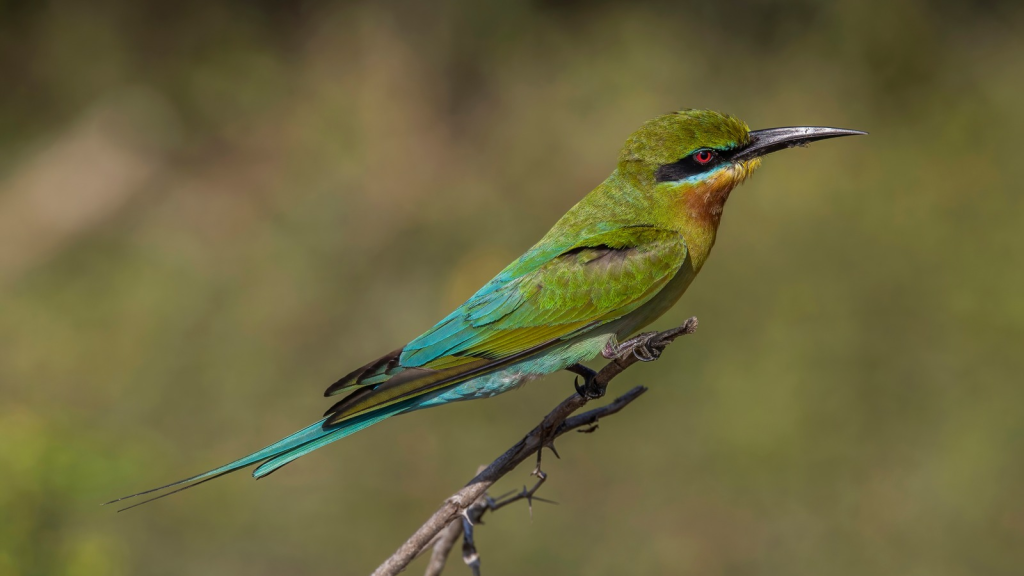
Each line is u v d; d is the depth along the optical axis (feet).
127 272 53.16
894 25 57.82
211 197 59.26
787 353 40.83
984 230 45.55
